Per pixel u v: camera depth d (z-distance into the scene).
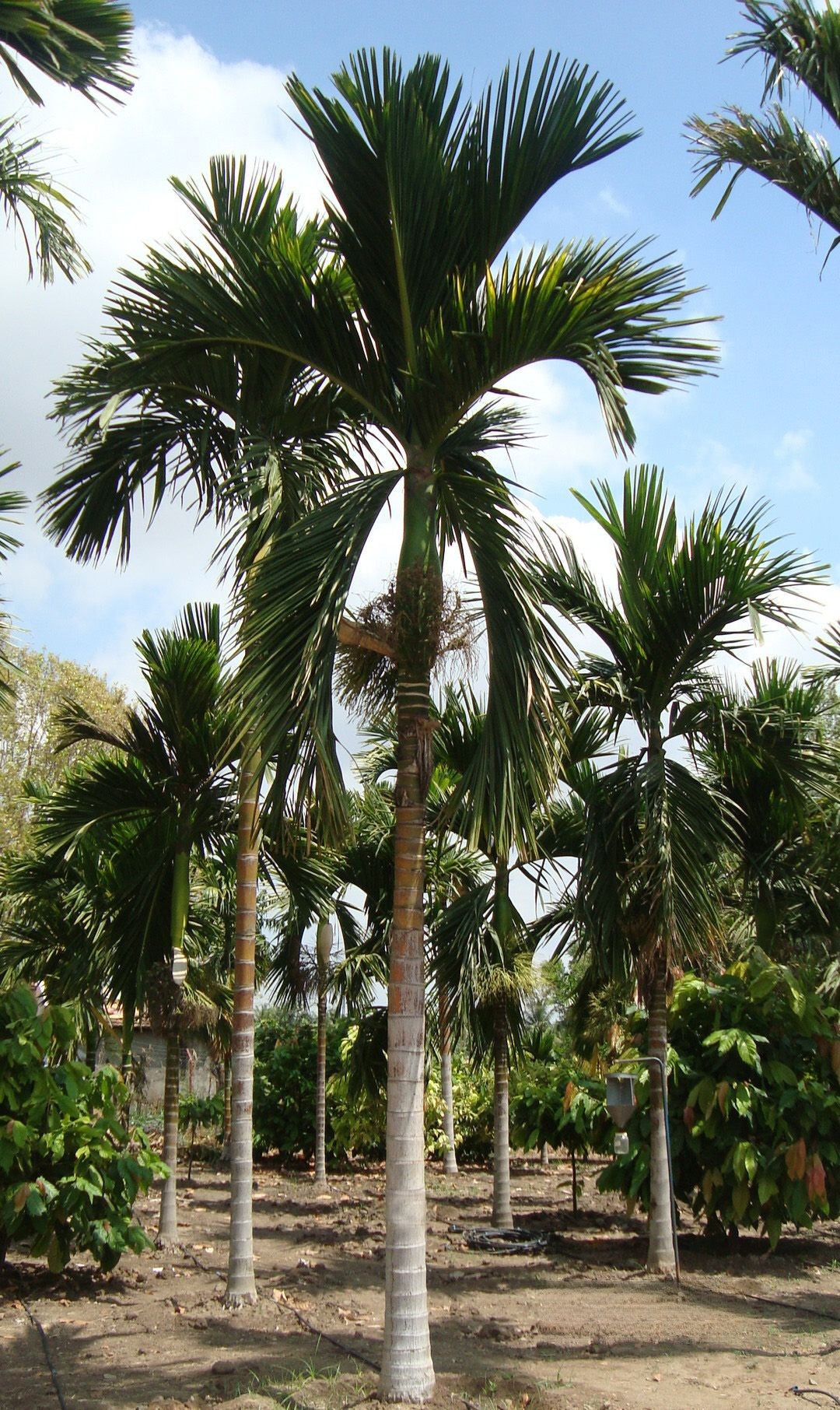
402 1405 4.83
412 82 5.37
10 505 6.63
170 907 9.78
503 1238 10.11
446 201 5.50
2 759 22.00
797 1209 8.73
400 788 5.52
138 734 9.25
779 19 6.03
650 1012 8.97
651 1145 8.93
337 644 5.29
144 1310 7.15
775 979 9.23
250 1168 7.55
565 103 5.42
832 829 9.20
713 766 9.73
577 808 10.08
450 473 5.70
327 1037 17.28
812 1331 6.71
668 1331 6.70
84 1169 7.57
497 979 10.12
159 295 5.69
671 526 8.87
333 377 5.95
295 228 7.49
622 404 5.09
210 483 7.98
